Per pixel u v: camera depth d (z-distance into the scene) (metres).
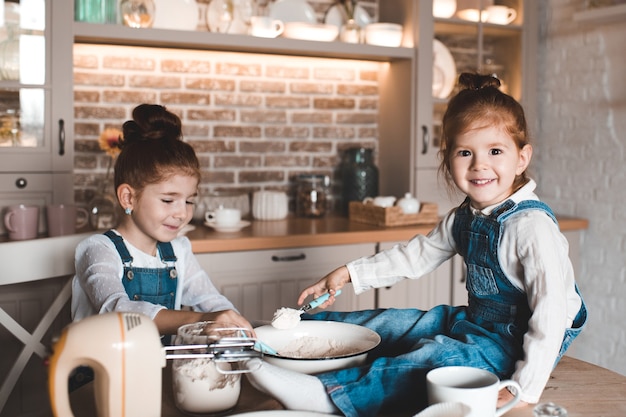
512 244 1.24
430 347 1.15
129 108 3.08
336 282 1.48
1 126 2.57
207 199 3.12
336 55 3.22
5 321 1.70
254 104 3.33
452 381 1.01
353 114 3.55
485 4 3.36
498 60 3.41
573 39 3.31
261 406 1.11
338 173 3.55
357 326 1.30
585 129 3.27
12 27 2.55
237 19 3.02
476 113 1.25
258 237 2.67
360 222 3.16
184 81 3.18
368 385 1.06
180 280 1.68
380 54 3.16
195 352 1.08
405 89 3.33
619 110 3.10
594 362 3.26
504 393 1.10
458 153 1.28
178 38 2.78
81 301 1.58
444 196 3.36
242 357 1.03
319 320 1.42
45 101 2.62
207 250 2.59
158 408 0.90
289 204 3.46
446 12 3.29
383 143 3.54
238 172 3.33
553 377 1.26
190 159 1.55
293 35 3.08
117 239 1.61
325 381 1.06
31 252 1.69
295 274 2.76
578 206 3.32
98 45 2.98
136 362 0.87
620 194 3.10
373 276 1.49
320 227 2.97
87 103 3.01
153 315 1.29
